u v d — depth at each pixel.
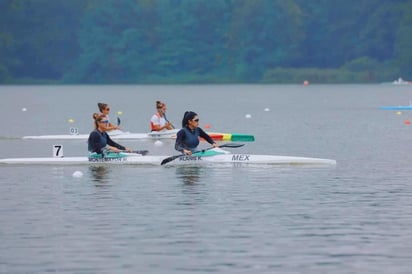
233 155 115.44
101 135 115.75
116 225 76.75
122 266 64.38
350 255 66.75
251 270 63.25
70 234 73.62
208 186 96.69
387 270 63.00
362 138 163.38
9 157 131.88
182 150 114.62
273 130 190.38
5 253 67.88
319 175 105.12
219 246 69.50
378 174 106.25
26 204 86.75
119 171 109.56
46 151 141.75
